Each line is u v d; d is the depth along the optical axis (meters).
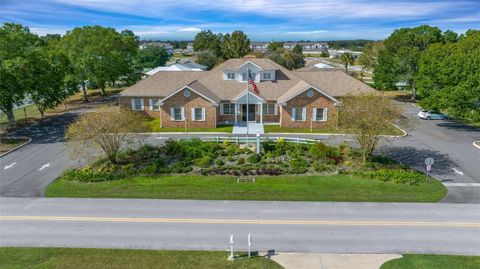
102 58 59.94
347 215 20.33
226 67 43.94
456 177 25.98
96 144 28.38
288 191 23.59
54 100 46.69
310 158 29.25
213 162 28.83
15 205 21.95
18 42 40.31
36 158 31.23
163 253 16.86
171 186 24.61
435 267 15.62
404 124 31.69
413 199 22.31
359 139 27.56
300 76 44.75
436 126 41.44
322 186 24.38
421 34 61.22
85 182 25.56
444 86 39.78
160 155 30.45
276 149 30.45
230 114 42.03
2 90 39.19
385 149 32.72
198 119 39.94
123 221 19.91
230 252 16.88
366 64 83.38
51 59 46.88
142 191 23.84
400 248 17.12
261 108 40.94
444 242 17.58
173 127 40.25
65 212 20.98
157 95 43.47
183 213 20.78
